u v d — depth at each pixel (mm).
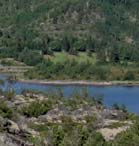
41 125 141000
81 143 106125
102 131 149125
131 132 127250
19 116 153500
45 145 101062
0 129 94312
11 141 85938
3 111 143000
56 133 107938
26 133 102188
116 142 117125
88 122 172750
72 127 137625
